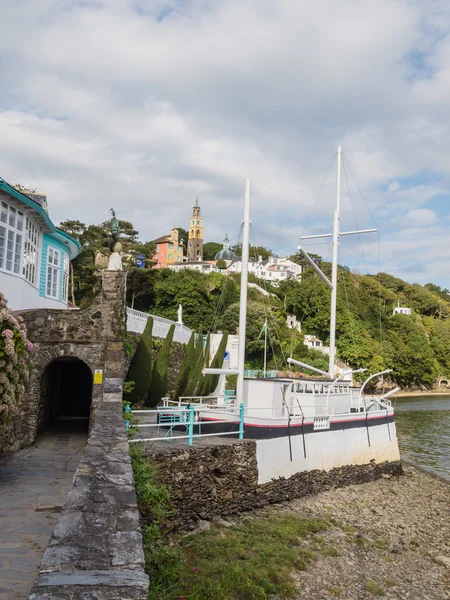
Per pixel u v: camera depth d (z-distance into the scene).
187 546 12.59
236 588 10.73
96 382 16.84
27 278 20.91
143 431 18.08
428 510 20.41
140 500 9.60
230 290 78.06
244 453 16.33
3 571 6.66
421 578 13.62
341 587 12.27
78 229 72.19
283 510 17.03
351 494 20.78
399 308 118.56
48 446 16.27
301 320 87.00
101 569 3.65
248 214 20.06
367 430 24.08
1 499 10.16
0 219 17.88
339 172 34.31
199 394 27.61
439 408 67.94
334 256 32.91
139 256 79.50
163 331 29.69
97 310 17.34
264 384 20.64
